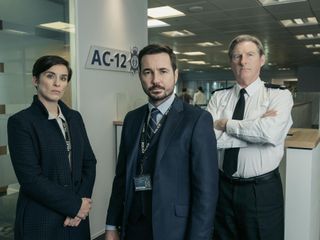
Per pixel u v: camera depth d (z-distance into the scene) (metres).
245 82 1.69
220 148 1.63
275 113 1.58
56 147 1.66
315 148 1.98
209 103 1.86
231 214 1.64
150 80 1.24
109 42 3.36
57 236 1.65
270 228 1.57
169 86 1.25
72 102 2.97
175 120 1.24
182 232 1.22
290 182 1.93
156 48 1.24
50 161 1.64
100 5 3.23
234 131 1.59
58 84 1.71
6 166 2.46
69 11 2.97
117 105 3.47
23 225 1.61
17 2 2.59
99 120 3.24
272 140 1.53
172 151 1.21
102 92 3.27
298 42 9.05
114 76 3.43
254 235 1.58
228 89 1.82
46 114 1.68
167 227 1.20
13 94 2.54
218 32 7.50
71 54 2.97
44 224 1.61
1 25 2.46
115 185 1.50
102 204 3.29
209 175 1.19
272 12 5.65
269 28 7.08
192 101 11.79
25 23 2.65
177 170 1.21
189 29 7.14
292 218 1.94
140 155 1.30
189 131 1.21
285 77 17.48
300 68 15.86
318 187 2.30
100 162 3.25
